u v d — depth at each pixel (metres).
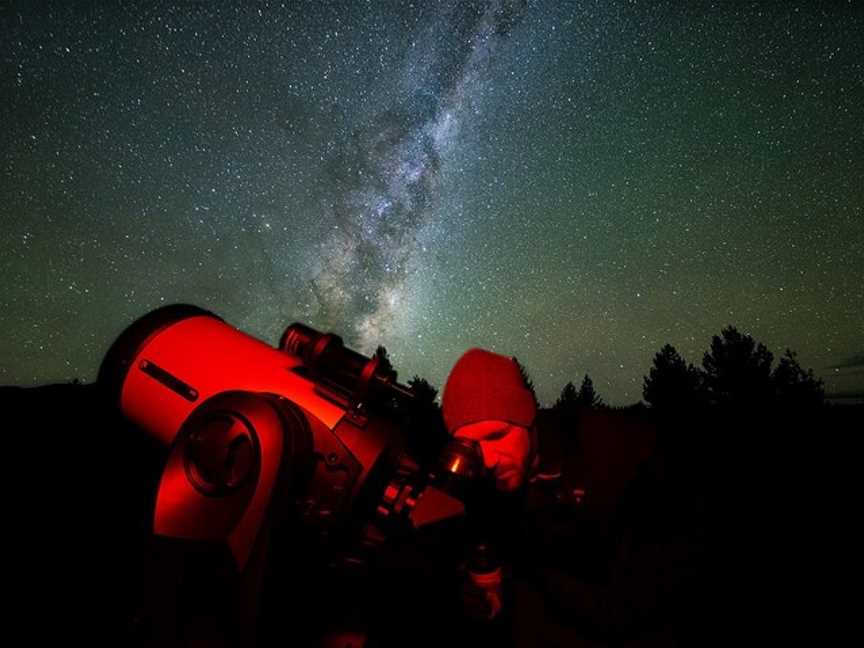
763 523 4.12
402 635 1.31
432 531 1.35
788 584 3.13
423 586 1.37
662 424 1.33
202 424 1.10
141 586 1.13
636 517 1.16
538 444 1.37
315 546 1.20
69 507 3.14
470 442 1.18
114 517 3.15
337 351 1.41
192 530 1.03
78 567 2.69
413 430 1.46
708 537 1.12
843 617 2.79
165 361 1.50
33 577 2.56
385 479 1.33
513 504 1.37
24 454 3.47
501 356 1.34
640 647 1.11
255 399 1.13
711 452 6.26
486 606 1.18
